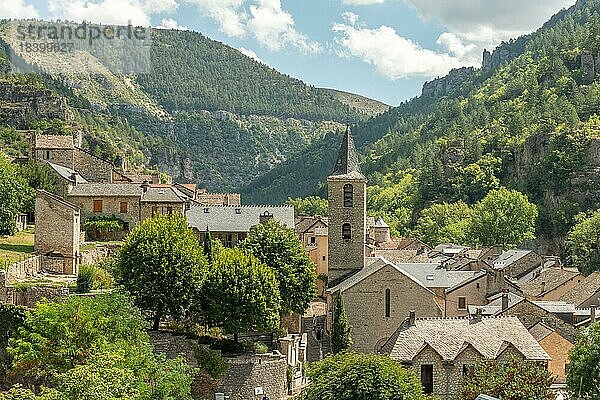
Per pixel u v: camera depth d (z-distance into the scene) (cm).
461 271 11950
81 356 5509
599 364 6038
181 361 5772
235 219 11912
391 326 9800
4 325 6275
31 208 11181
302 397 6000
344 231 10931
